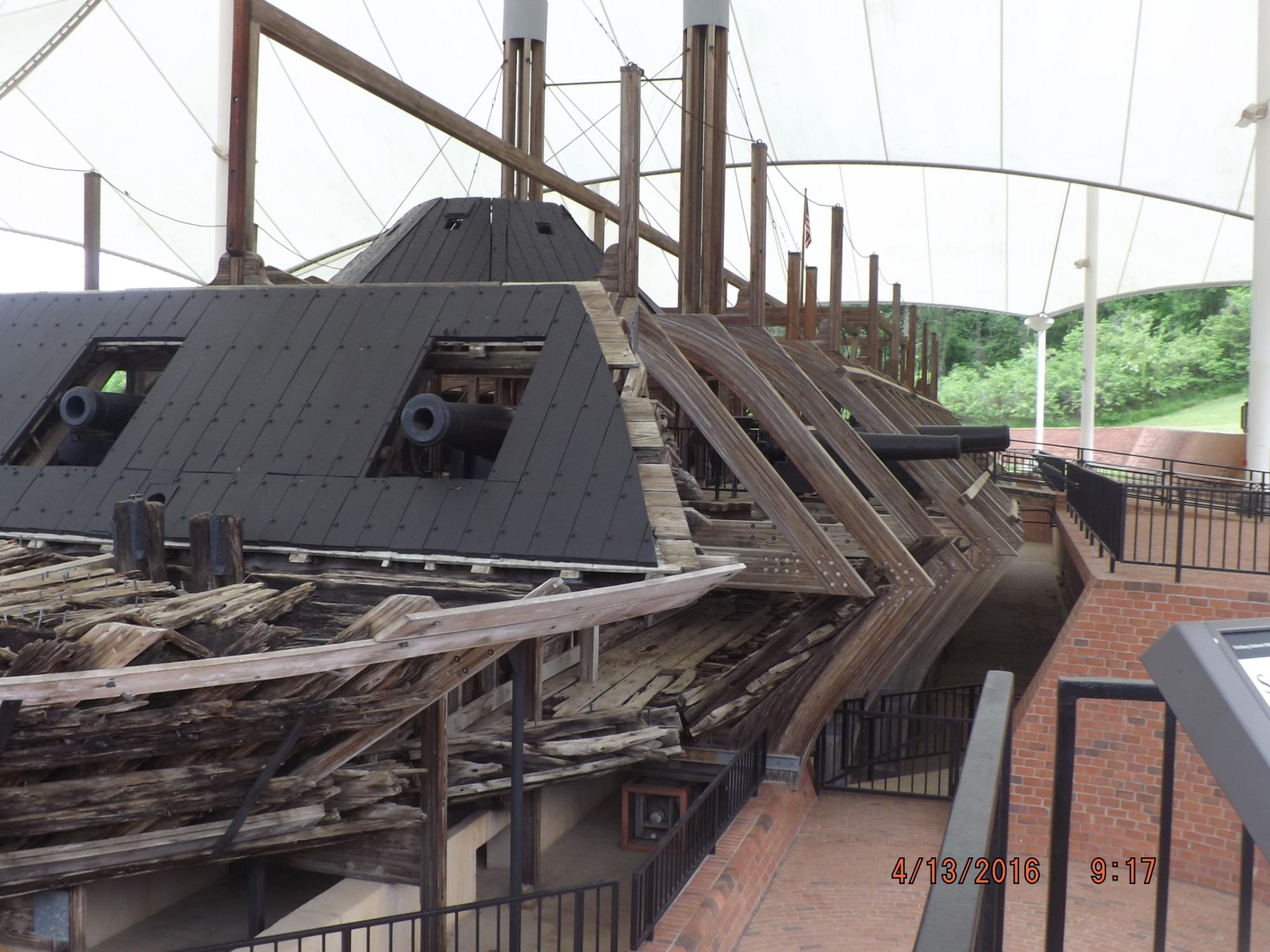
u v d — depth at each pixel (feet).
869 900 26.37
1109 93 80.64
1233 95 77.30
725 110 45.47
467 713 24.85
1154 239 116.47
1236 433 120.57
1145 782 28.12
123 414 25.45
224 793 16.03
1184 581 29.58
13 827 14.35
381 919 17.63
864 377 50.44
